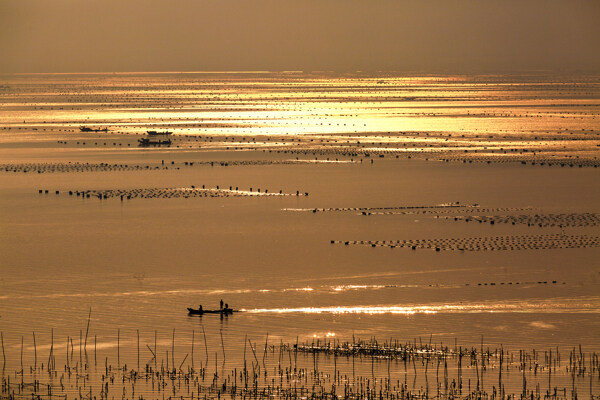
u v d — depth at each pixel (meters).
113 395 188.75
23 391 190.50
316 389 191.25
